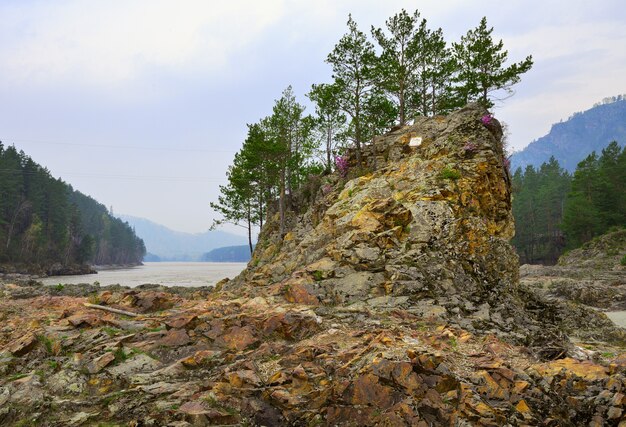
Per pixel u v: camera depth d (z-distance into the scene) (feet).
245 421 27.07
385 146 105.09
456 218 64.95
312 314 44.55
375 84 114.83
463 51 121.60
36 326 48.78
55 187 432.66
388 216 66.54
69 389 32.24
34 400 30.42
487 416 25.00
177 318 44.16
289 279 61.67
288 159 139.64
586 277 163.73
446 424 25.05
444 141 85.25
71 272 394.11
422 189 71.92
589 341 62.64
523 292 76.95
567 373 28.81
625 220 259.39
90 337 42.22
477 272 59.88
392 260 59.31
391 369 28.45
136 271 479.82
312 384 29.60
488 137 83.51
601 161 333.62
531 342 43.24
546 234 367.66
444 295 52.75
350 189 88.22
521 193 377.91
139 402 29.01
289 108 144.46
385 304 50.31
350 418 26.61
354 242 64.08
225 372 32.63
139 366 35.96
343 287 55.88
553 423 25.17
